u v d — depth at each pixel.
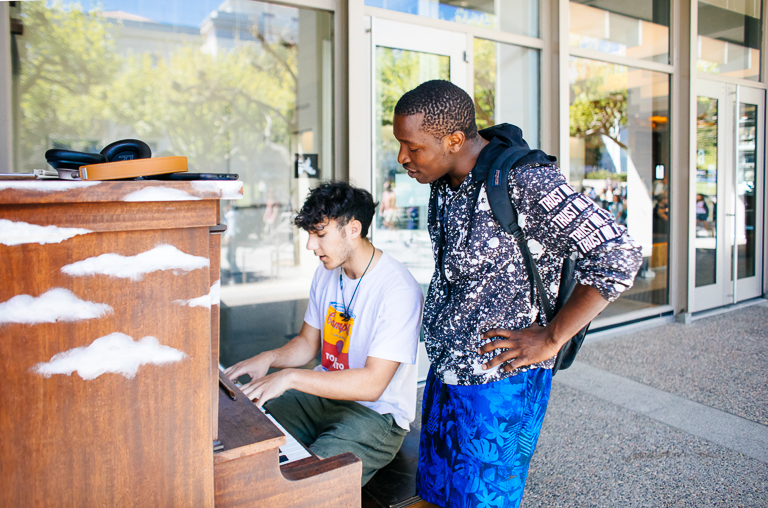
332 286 1.77
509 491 1.37
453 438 1.42
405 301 1.59
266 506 0.87
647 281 4.71
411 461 1.83
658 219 4.77
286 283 3.51
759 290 5.62
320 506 0.94
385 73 3.27
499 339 1.29
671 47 4.68
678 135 4.72
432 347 1.44
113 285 0.69
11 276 0.63
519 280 1.29
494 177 1.23
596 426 2.63
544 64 3.95
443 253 1.45
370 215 1.63
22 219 0.62
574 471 2.20
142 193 0.66
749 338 4.20
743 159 5.33
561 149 3.99
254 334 3.27
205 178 0.76
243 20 3.22
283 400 1.79
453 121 1.24
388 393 1.68
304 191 3.44
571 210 1.13
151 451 0.74
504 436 1.33
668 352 3.85
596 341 4.15
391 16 3.24
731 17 5.14
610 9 4.34
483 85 3.73
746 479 2.14
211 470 0.79
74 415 0.68
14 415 0.65
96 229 0.66
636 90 4.54
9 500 0.66
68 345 0.67
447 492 1.45
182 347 0.74
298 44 3.21
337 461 0.98
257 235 3.44
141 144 0.89
